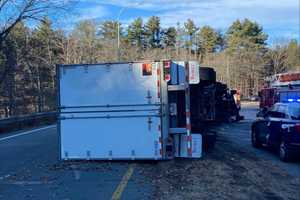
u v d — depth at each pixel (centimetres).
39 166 1382
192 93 1600
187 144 1414
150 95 1384
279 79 3441
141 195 987
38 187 1084
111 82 1402
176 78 1388
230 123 3481
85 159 1422
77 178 1180
